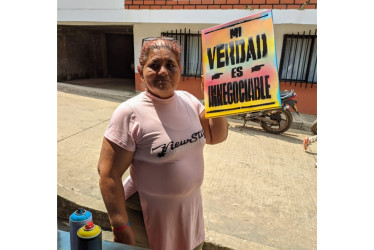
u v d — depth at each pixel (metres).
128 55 12.08
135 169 1.48
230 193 3.34
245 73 1.42
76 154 4.09
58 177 3.35
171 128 1.43
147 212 1.51
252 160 4.42
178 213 1.53
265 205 3.13
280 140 5.57
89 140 4.71
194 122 1.56
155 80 1.37
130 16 7.50
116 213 1.43
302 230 2.72
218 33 1.47
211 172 3.89
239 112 1.44
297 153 4.86
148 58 1.39
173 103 1.49
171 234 1.57
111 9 7.62
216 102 1.49
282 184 3.65
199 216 1.73
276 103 1.36
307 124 6.41
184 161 1.48
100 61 12.16
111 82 10.93
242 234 2.61
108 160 1.41
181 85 8.04
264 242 2.51
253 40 1.40
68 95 8.43
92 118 6.08
